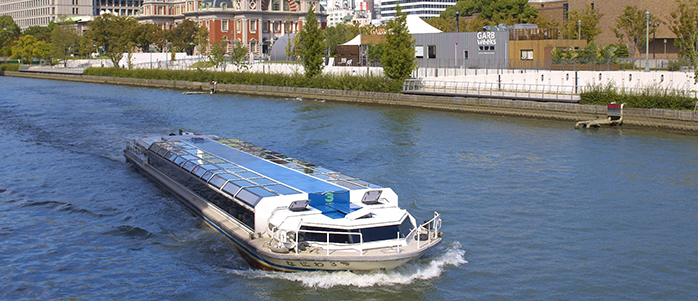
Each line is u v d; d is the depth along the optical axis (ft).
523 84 218.59
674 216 96.17
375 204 76.79
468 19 627.46
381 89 265.75
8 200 105.60
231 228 79.56
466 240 84.58
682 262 78.28
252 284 70.13
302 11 636.48
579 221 93.15
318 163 131.64
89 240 85.71
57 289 70.54
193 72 379.35
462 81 244.83
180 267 75.92
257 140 163.02
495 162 132.67
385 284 70.44
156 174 113.91
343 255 67.87
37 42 581.94
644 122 184.24
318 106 257.96
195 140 121.80
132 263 77.41
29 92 334.03
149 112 234.17
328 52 451.53
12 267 76.38
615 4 335.67
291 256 68.28
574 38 318.86
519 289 70.38
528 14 517.96
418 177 118.62
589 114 194.90
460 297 68.39
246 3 601.62
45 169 128.77
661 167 128.57
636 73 210.79
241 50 397.39
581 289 70.64
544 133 174.81
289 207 73.10
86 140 165.37
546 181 116.47
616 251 81.56
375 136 169.27
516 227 90.17
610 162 133.18
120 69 439.22
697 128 172.45
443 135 170.81
